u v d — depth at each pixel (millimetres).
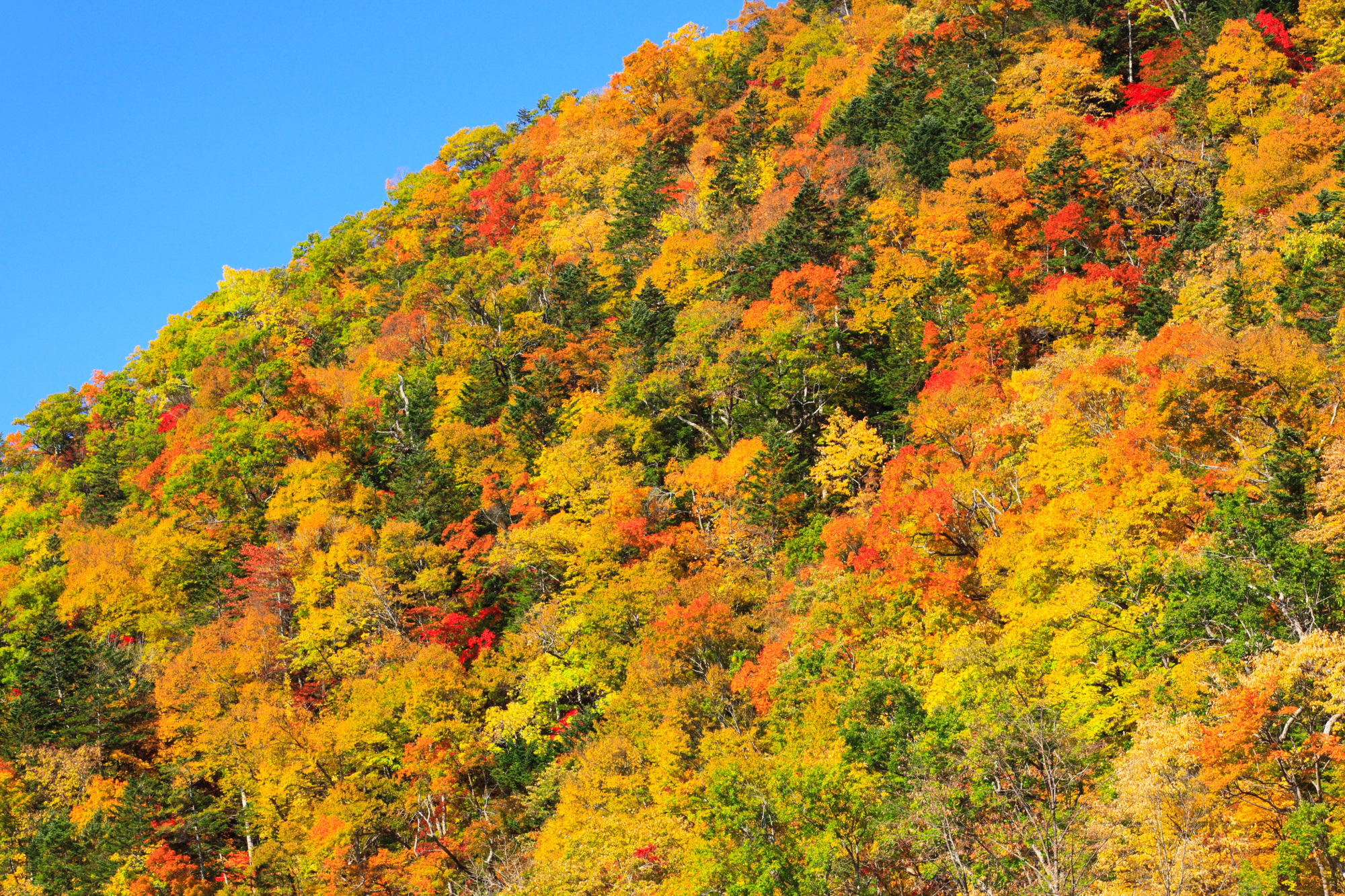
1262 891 24359
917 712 33938
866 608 44781
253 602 69375
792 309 70375
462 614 64062
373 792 51688
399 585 66562
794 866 31250
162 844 51031
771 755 39938
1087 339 61094
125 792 54375
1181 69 84438
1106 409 47406
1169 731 26453
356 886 46906
